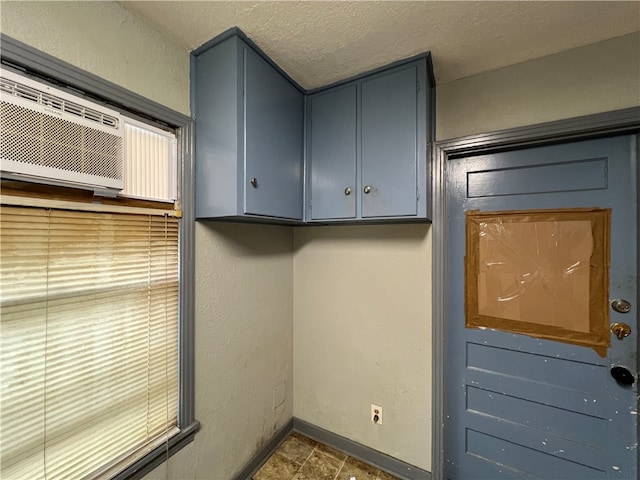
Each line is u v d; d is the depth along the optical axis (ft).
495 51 4.17
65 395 3.04
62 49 2.87
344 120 4.84
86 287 3.18
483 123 4.71
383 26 3.65
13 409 2.71
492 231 4.93
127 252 3.52
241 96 3.80
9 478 2.68
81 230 3.13
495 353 4.95
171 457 3.92
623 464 4.13
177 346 4.07
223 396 4.74
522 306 4.73
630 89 3.82
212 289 4.52
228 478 4.83
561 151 4.45
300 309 6.50
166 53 3.83
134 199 3.57
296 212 4.93
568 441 4.45
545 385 4.59
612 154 4.16
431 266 5.08
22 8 2.63
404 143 4.37
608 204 4.17
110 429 3.40
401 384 5.41
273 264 5.92
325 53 4.19
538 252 4.61
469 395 5.15
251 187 3.93
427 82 4.32
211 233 4.50
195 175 4.18
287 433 6.39
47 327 2.91
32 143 2.63
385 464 5.51
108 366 3.38
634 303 4.05
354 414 5.89
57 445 2.99
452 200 5.23
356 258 5.83
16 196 2.66
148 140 3.69
